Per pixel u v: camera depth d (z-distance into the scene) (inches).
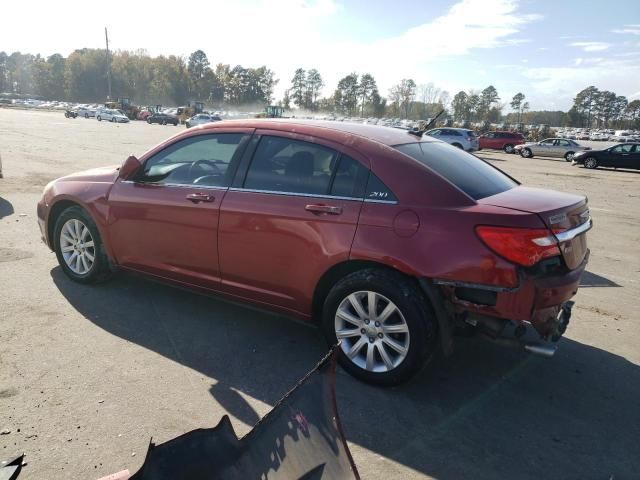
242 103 5285.4
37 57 5664.4
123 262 180.9
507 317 120.6
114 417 117.0
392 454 111.2
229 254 154.4
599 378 148.6
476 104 4448.8
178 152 170.6
